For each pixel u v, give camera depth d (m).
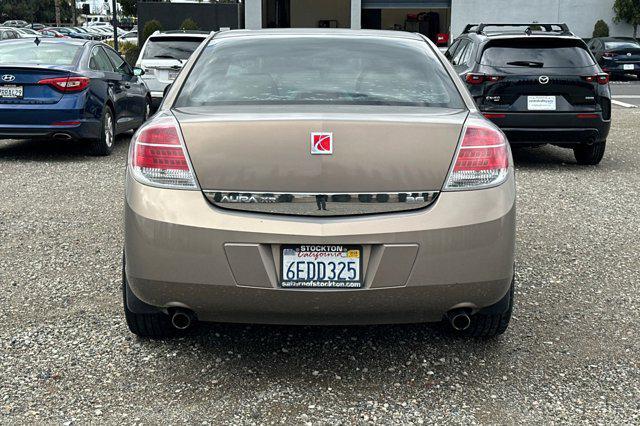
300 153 3.11
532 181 8.45
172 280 3.16
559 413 3.13
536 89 8.81
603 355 3.71
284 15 36.88
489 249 3.19
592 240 5.88
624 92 21.45
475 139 3.23
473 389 3.34
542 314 4.25
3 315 4.13
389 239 3.10
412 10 36.09
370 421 3.05
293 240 3.08
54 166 9.16
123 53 34.31
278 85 3.69
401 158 3.14
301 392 3.30
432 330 4.00
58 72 9.23
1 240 5.67
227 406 3.16
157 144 3.20
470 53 9.45
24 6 97.19
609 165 9.74
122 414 3.08
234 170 3.13
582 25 32.22
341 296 3.13
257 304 3.16
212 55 3.96
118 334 3.89
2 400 3.18
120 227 6.11
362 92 3.65
